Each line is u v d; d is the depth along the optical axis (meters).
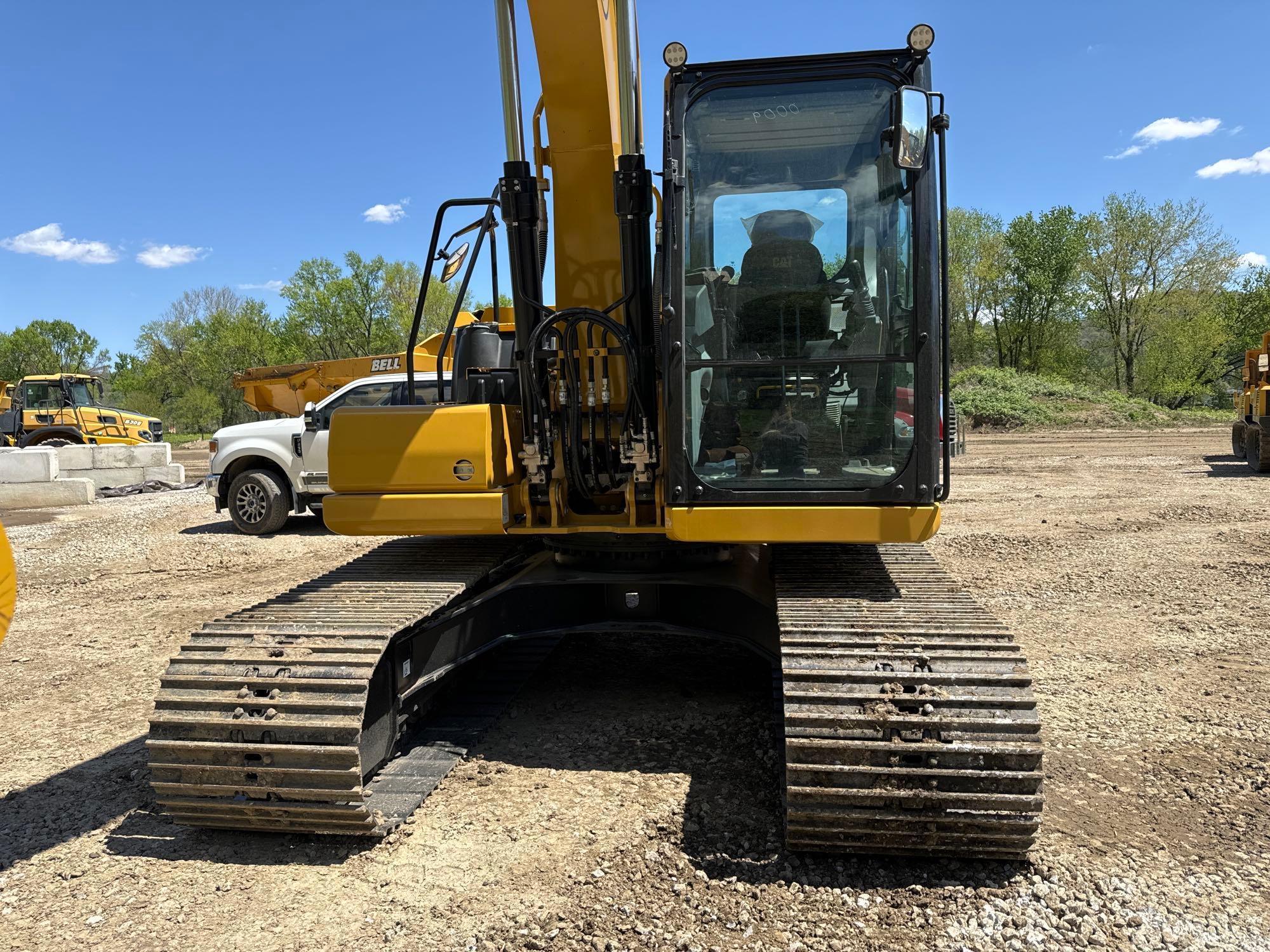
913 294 3.49
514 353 4.08
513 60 3.83
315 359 51.72
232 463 11.17
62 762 4.16
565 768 3.89
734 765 3.88
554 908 2.80
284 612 3.61
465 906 2.83
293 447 10.89
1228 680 4.95
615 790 3.66
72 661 5.85
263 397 14.84
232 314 57.78
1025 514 11.23
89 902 2.92
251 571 8.82
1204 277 43.72
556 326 3.97
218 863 3.15
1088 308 47.22
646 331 3.93
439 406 4.03
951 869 2.99
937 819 2.83
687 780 3.74
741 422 3.66
